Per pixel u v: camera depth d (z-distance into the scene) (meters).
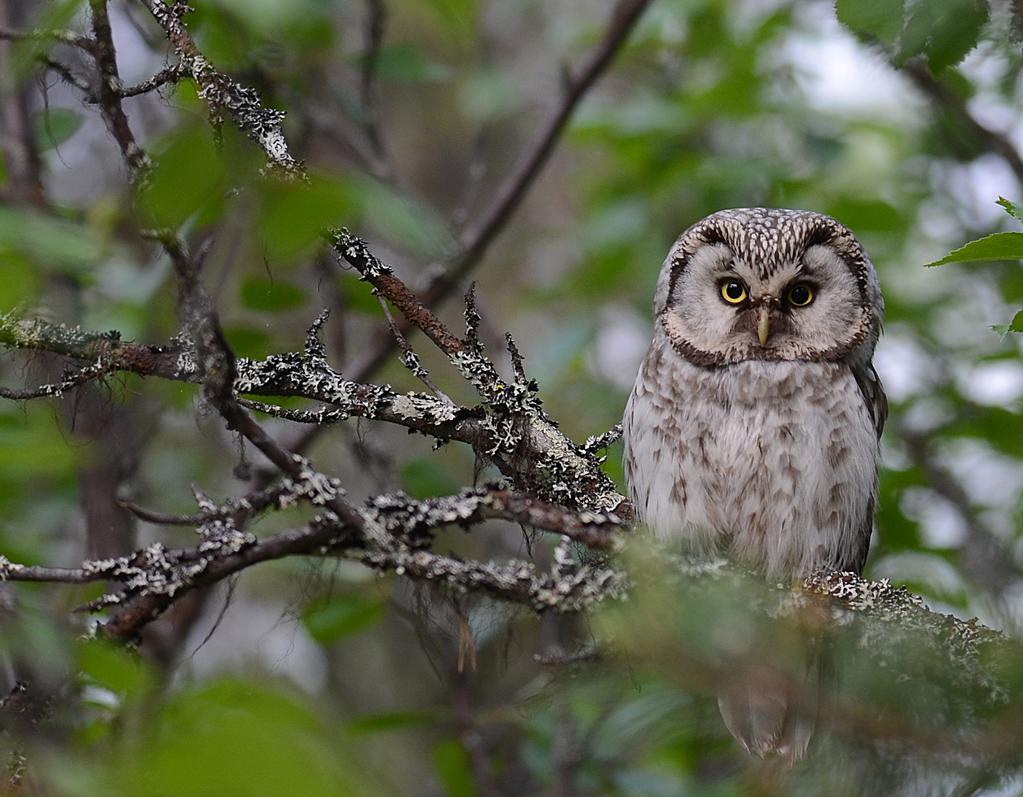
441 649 7.52
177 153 3.88
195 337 5.39
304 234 3.86
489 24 17.44
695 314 9.55
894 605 6.52
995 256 5.67
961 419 12.66
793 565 9.03
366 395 7.29
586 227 14.31
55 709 4.76
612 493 7.68
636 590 4.39
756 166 13.53
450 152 18.05
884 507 12.07
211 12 8.08
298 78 11.00
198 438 13.24
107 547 10.54
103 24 5.20
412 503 6.16
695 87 14.01
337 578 9.56
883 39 6.23
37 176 9.88
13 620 4.30
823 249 9.54
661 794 9.60
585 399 14.38
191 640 11.92
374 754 13.47
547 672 7.00
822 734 4.43
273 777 2.68
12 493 10.66
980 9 6.07
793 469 9.01
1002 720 4.12
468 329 7.47
